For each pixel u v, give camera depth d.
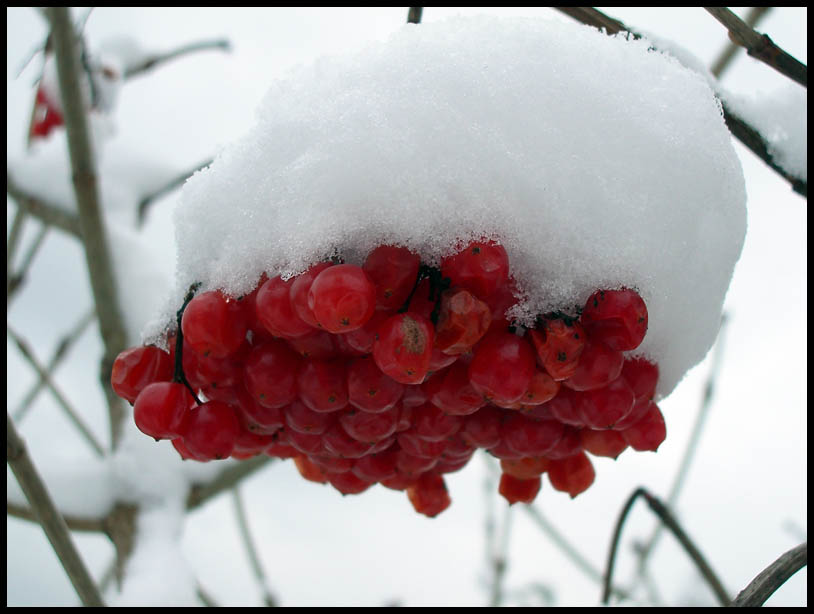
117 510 0.35
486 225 0.25
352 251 0.25
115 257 0.37
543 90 0.25
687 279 0.26
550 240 0.25
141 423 0.26
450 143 0.25
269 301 0.25
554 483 0.29
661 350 0.27
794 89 0.29
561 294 0.25
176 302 0.27
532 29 0.26
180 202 0.27
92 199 0.34
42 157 0.42
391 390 0.26
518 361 0.25
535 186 0.25
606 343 0.25
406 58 0.25
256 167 0.26
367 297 0.24
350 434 0.27
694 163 0.26
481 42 0.26
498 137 0.25
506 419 0.27
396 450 0.28
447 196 0.25
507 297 0.25
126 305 0.37
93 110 0.46
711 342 0.27
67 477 0.35
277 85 0.26
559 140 0.25
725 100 0.28
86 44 0.45
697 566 0.32
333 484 0.30
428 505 0.30
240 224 0.26
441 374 0.26
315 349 0.26
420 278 0.25
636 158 0.25
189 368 0.27
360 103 0.25
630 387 0.26
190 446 0.26
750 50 0.28
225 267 0.26
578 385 0.25
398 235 0.24
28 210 0.42
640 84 0.26
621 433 0.27
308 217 0.25
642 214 0.25
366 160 0.25
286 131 0.26
